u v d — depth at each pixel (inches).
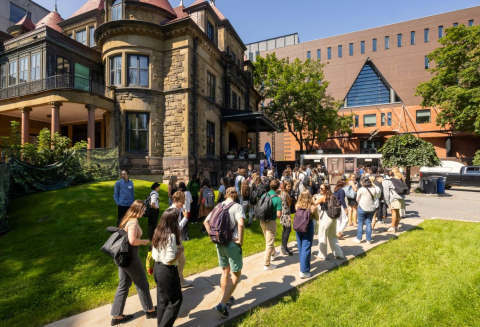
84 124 844.6
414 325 140.0
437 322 142.6
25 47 695.7
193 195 357.1
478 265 207.9
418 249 249.4
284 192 252.2
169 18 698.8
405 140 693.9
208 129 756.6
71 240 273.6
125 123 637.3
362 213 273.4
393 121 1502.2
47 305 166.9
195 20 767.7
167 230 132.0
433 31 1450.5
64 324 144.9
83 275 205.9
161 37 662.5
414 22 1491.1
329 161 1013.8
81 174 484.4
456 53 1020.5
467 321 142.5
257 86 1300.4
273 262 229.8
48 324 145.4
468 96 941.8
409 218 391.5
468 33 1016.2
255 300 164.4
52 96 592.7
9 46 748.0
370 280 189.6
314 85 1198.3
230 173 425.1
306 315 150.0
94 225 313.4
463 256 227.5
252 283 188.1
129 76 647.8
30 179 423.5
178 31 644.1
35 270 212.5
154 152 646.5
